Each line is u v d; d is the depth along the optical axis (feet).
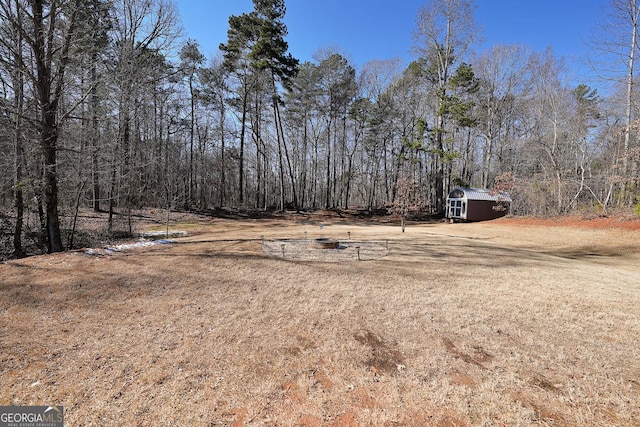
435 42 73.72
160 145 75.61
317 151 108.47
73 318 13.07
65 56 28.12
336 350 10.50
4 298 15.24
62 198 33.96
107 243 32.89
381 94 91.35
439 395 8.21
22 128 26.14
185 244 31.19
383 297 15.85
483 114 84.38
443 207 96.94
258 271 20.68
